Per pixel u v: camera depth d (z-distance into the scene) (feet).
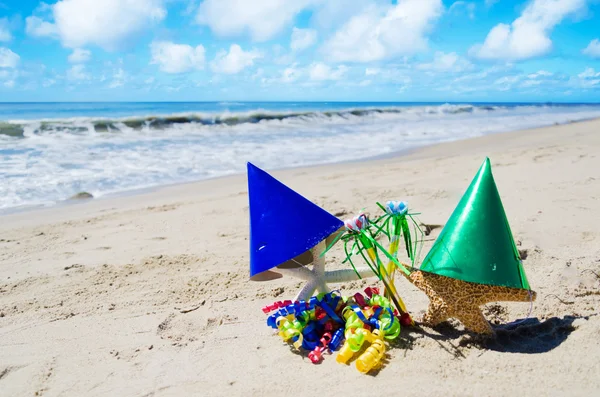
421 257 3.08
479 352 1.89
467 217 1.93
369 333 1.90
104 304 2.64
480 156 7.30
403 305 2.13
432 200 4.41
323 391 1.71
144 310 2.55
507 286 1.86
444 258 1.94
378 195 4.71
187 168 6.87
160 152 8.14
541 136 10.90
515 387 1.65
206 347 2.11
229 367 1.93
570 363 1.77
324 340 2.00
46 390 1.86
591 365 1.74
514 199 4.20
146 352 2.11
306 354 1.98
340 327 2.09
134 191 5.56
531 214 3.74
